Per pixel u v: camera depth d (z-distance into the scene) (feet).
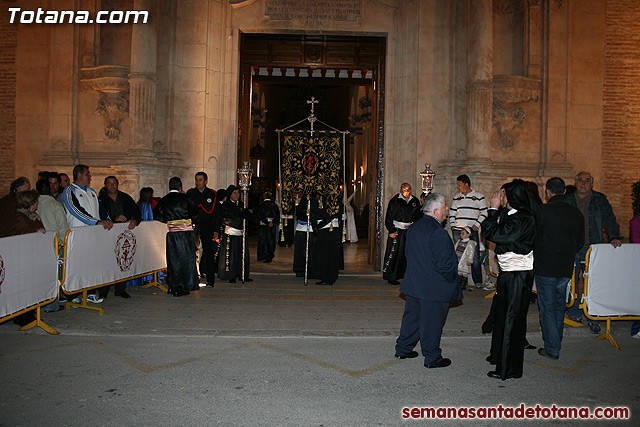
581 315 23.30
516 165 38.99
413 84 38.70
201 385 15.43
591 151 39.81
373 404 14.28
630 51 40.63
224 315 24.26
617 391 15.57
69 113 38.83
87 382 15.55
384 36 40.11
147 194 32.86
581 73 39.81
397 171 39.19
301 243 35.50
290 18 39.29
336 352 19.07
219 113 39.14
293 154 40.04
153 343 19.83
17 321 21.35
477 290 32.09
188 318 23.54
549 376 16.83
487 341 20.95
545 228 18.71
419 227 17.92
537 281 19.03
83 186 26.68
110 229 26.09
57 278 22.08
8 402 14.01
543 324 18.89
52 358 17.80
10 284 18.74
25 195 21.36
